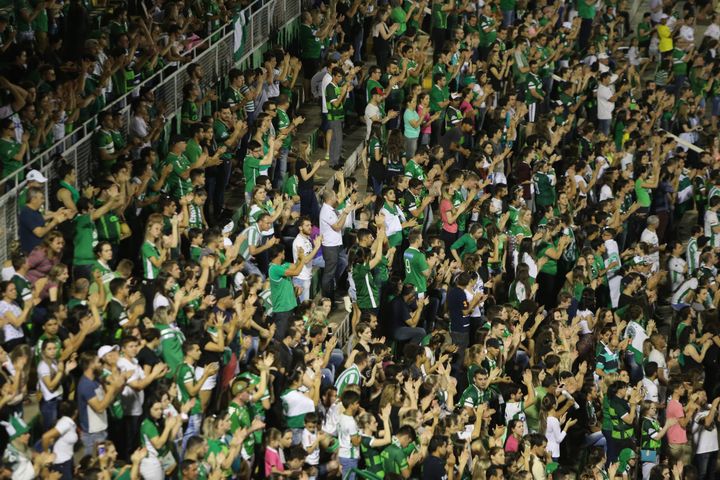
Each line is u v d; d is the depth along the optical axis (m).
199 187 56.69
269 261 58.81
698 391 64.06
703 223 89.50
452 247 67.00
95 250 48.38
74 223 49.22
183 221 55.22
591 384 61.72
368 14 88.06
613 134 92.19
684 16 114.56
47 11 62.34
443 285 65.75
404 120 76.00
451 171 71.12
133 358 44.31
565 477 54.06
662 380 67.06
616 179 82.44
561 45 94.62
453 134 78.19
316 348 53.16
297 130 77.12
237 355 50.50
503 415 60.38
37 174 48.62
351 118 81.69
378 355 55.31
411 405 52.00
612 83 95.06
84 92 57.69
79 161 54.31
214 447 44.16
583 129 86.12
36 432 43.38
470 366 57.53
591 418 61.66
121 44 60.66
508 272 71.44
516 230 71.69
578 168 80.31
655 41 115.69
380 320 61.81
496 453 52.69
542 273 71.75
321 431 49.38
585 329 68.06
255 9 79.38
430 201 69.31
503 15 100.38
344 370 54.12
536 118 91.69
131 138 56.84
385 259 62.22
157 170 58.53
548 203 77.25
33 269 46.16
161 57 65.00
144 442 42.31
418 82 83.25
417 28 90.31
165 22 66.88
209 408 48.56
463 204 68.88
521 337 62.34
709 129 102.50
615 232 78.75
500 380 58.69
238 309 49.06
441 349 59.84
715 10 129.38
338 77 72.88
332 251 62.66
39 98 53.94
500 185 72.06
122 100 60.88
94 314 44.66
